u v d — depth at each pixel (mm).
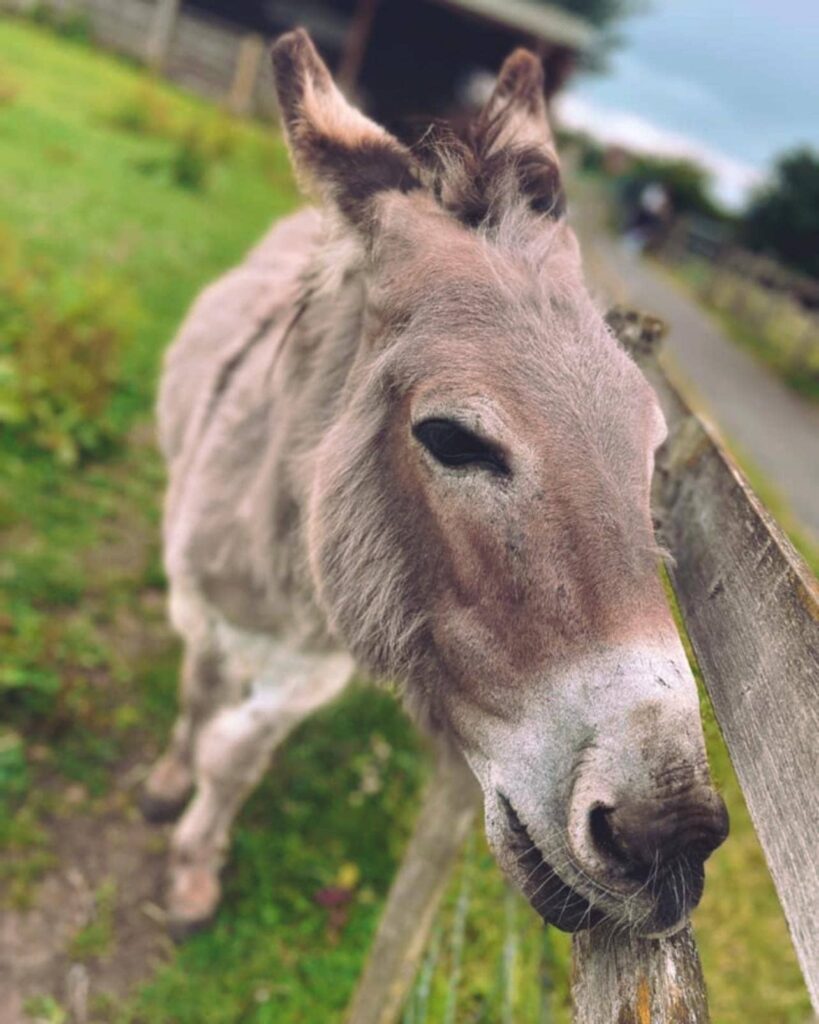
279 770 3461
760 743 1109
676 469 1903
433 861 2168
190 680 2809
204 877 2893
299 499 2049
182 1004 2672
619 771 1208
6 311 5113
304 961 2859
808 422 11258
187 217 8695
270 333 2477
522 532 1385
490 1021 2746
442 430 1483
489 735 1438
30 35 15469
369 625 1685
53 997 2613
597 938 1237
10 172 7812
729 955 3232
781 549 1228
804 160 25062
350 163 1815
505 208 1704
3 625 3520
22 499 4188
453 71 21000
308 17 20391
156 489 4656
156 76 16531
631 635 1280
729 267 20375
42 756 3201
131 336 5402
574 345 1512
